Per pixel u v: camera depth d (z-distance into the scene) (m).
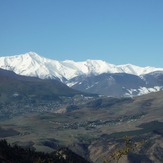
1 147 117.81
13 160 112.44
